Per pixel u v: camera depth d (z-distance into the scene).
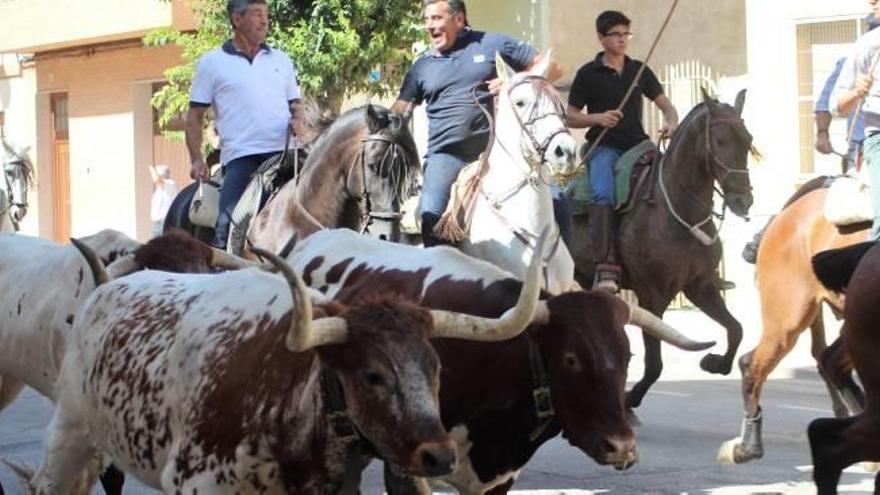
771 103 18.70
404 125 10.61
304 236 10.78
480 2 21.98
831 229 10.19
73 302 8.12
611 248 12.85
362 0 20.41
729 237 19.34
